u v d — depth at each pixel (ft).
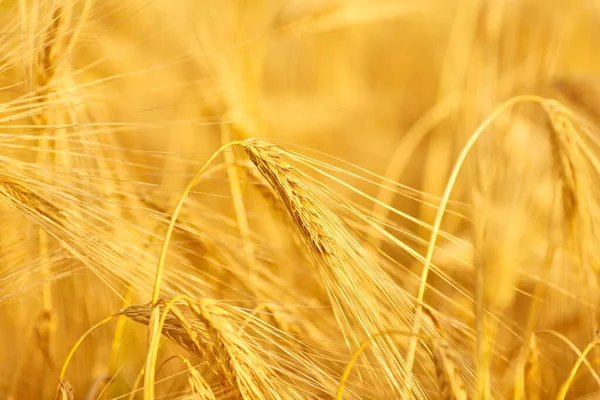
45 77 3.33
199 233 3.33
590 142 3.75
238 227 3.74
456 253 3.79
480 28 4.62
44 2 3.35
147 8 4.48
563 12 5.20
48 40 3.32
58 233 3.19
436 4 5.70
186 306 3.03
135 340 3.74
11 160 3.19
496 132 3.90
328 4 4.58
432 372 3.25
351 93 6.02
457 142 4.15
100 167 3.49
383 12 4.96
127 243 3.26
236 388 2.93
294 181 3.06
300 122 5.14
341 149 5.43
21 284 3.44
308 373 3.21
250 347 2.99
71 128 3.41
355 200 5.00
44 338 3.53
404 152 4.34
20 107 3.23
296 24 4.56
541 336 3.74
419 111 5.93
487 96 4.09
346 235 3.09
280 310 3.43
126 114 4.00
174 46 4.42
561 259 3.75
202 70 4.17
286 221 3.67
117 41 4.18
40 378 3.76
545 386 3.62
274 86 5.72
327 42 6.28
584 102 3.84
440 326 3.14
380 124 5.79
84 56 3.92
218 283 3.53
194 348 3.02
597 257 3.39
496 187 3.82
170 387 3.61
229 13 4.39
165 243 2.93
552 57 4.60
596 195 3.41
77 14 3.48
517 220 3.64
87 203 3.22
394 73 6.66
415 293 3.58
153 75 4.33
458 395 2.87
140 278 3.23
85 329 3.68
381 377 3.29
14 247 3.44
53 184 3.23
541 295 3.79
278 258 3.73
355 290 3.09
